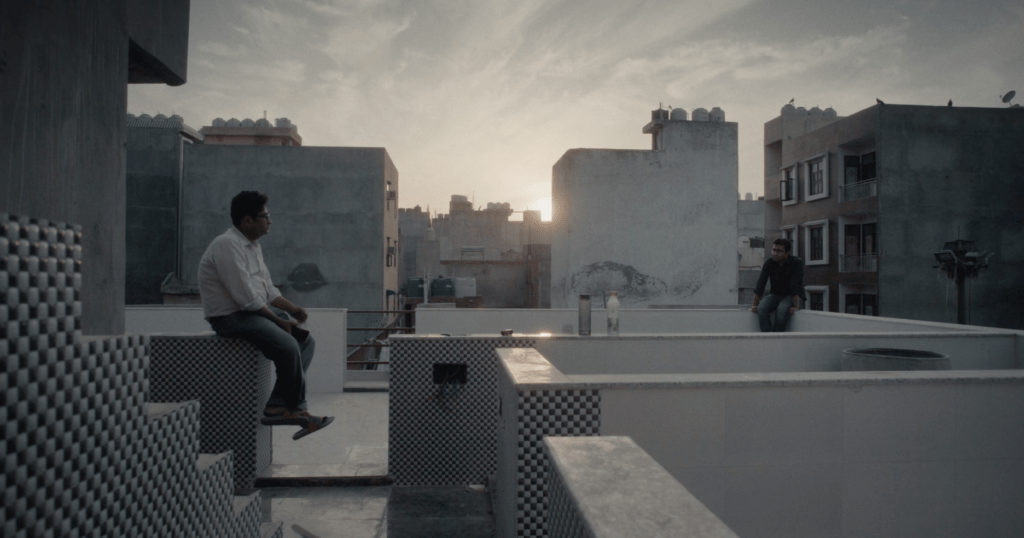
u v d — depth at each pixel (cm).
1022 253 1825
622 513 70
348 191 2205
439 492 308
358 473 322
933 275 1817
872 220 1958
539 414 175
